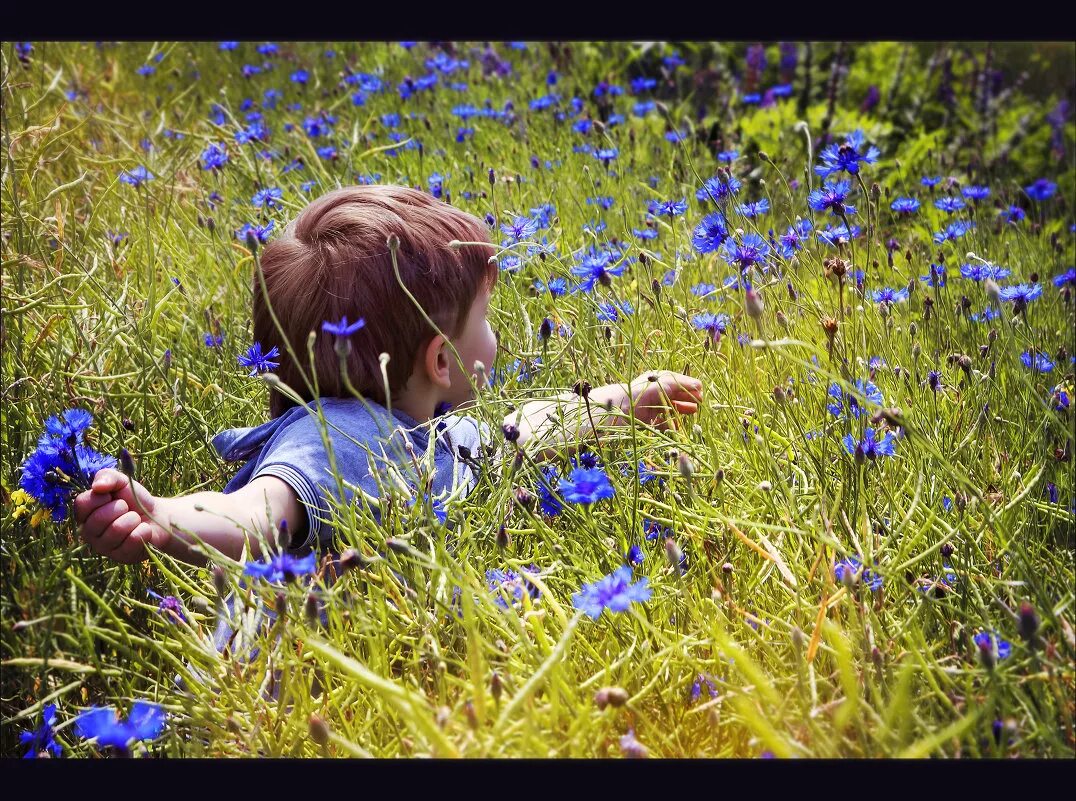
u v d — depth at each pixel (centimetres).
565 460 185
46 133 297
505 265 207
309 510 167
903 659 138
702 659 144
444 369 193
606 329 221
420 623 150
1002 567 159
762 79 498
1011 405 204
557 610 142
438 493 184
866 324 221
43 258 242
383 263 184
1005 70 491
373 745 140
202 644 152
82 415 167
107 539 153
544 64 503
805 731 127
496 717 126
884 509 169
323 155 324
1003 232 308
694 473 177
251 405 219
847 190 197
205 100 444
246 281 272
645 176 362
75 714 158
